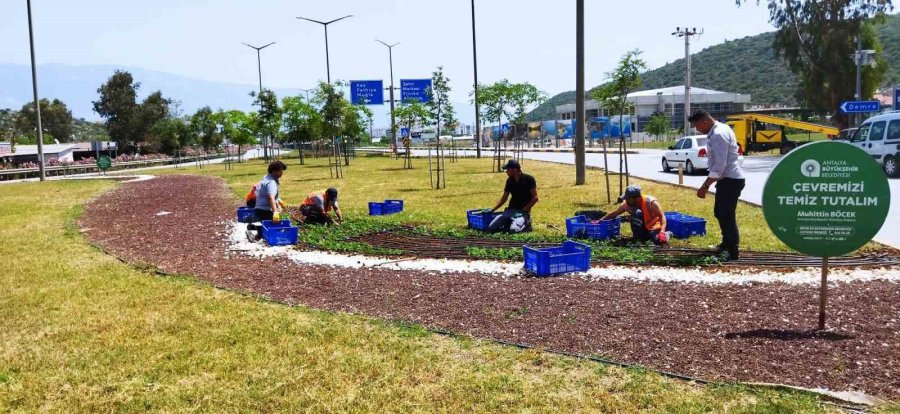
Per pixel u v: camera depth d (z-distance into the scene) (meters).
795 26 43.53
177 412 4.33
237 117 51.03
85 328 6.17
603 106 16.28
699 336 5.46
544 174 24.95
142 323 6.27
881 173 5.27
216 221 14.09
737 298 6.57
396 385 4.66
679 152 25.16
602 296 6.80
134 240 11.80
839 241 5.42
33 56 35.38
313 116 41.47
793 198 5.51
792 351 5.03
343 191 20.84
